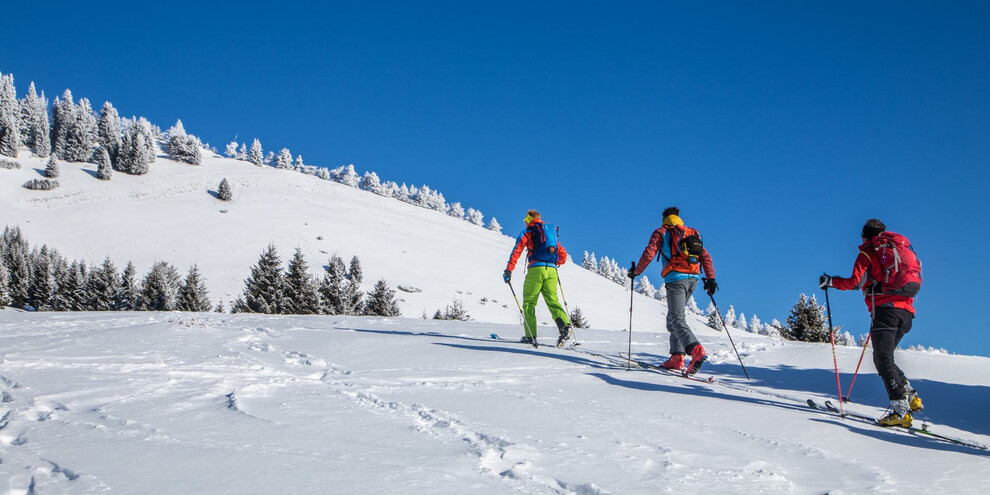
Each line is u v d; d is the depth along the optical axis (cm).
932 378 688
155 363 679
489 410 500
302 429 421
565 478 331
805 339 2858
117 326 1136
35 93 14488
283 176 14150
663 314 9469
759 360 824
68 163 13338
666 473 346
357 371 683
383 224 11362
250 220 10188
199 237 9200
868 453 413
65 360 683
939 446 443
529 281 939
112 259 8300
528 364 744
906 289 522
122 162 12975
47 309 6372
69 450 353
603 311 8844
